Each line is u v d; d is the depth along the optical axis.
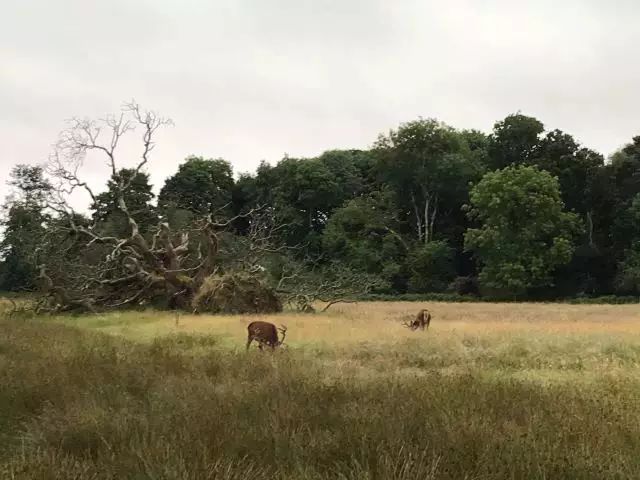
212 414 6.05
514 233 57.91
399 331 19.36
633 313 34.88
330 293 34.41
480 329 19.75
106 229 42.53
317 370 9.67
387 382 8.09
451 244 70.94
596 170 65.12
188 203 76.12
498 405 6.66
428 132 70.62
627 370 10.87
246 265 34.91
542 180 57.66
